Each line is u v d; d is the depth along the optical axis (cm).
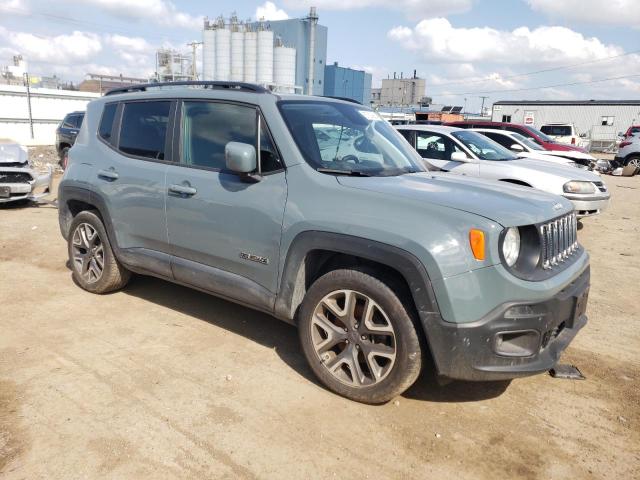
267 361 378
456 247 285
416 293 289
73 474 256
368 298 312
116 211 456
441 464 274
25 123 3762
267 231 351
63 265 603
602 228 942
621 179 1945
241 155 341
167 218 412
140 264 446
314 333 338
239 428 297
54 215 907
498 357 288
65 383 338
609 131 4391
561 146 1361
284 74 4275
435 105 7075
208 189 384
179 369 362
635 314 507
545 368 296
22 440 279
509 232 293
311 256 343
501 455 283
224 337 417
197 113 411
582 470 274
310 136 367
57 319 443
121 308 471
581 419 321
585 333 456
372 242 303
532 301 289
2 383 335
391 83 7650
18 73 6359
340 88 5719
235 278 377
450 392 346
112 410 310
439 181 365
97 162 476
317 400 328
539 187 821
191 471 262
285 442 287
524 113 4697
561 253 331
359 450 282
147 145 441
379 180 346
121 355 380
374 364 318
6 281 540
